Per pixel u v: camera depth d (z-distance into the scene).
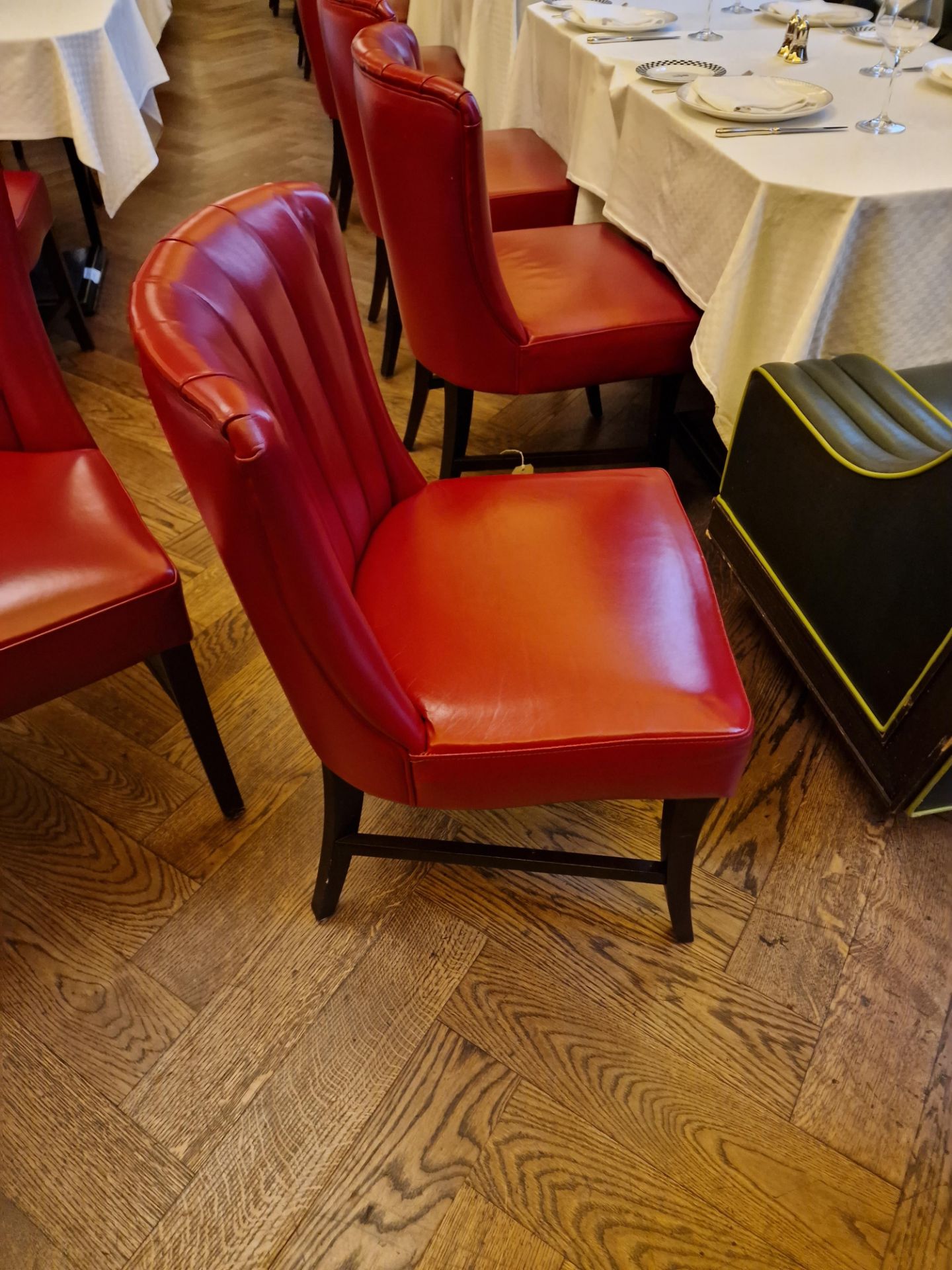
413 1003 1.15
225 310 0.79
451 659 0.97
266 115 3.76
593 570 1.07
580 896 1.27
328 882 1.18
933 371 1.42
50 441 1.22
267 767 1.42
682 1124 1.05
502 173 2.04
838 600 1.32
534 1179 1.01
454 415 1.73
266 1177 1.01
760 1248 0.97
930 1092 1.08
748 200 1.32
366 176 1.89
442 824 1.35
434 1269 0.95
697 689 0.94
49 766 1.42
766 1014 1.15
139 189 3.13
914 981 1.18
